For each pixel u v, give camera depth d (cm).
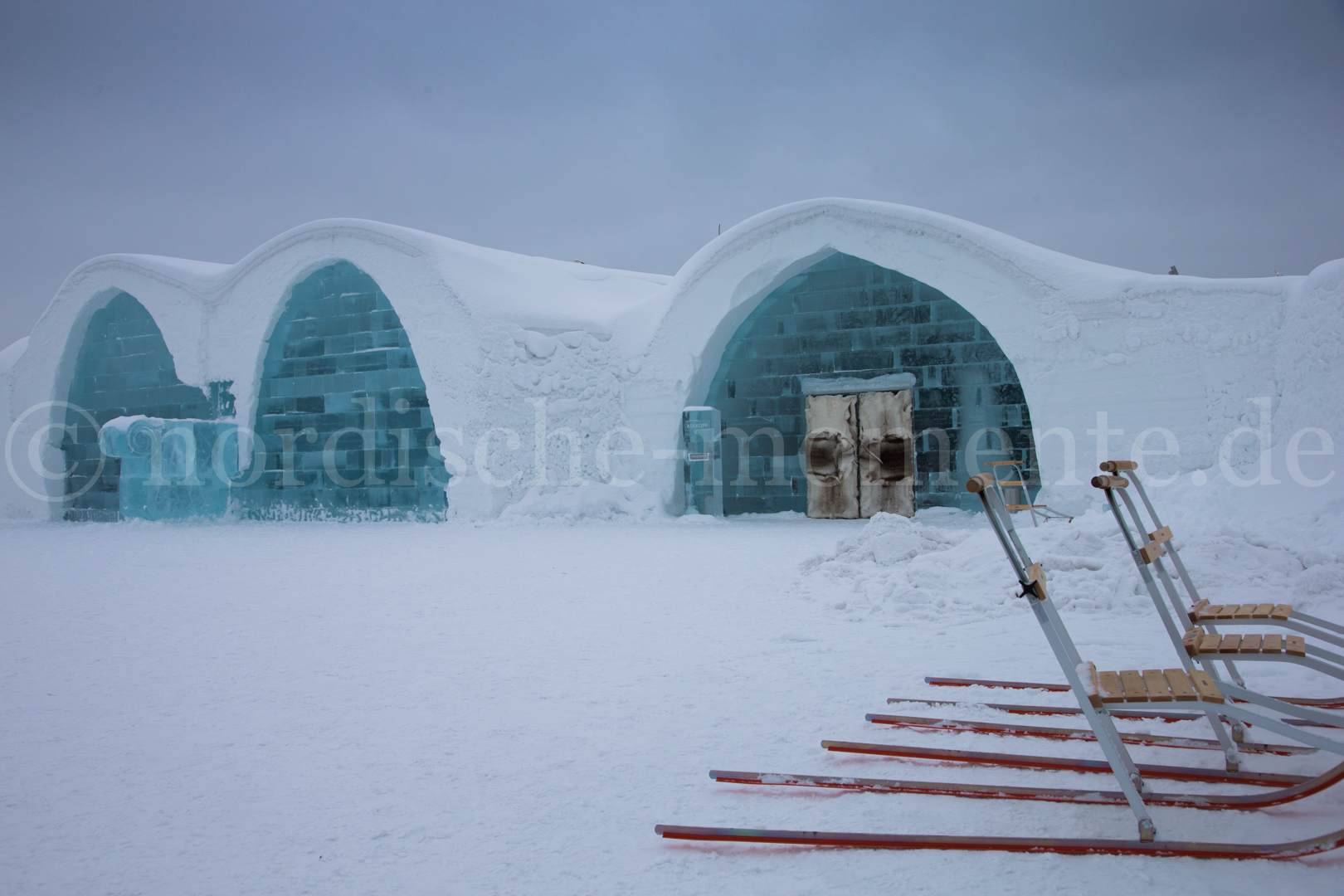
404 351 2009
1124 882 214
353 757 341
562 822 269
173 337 2192
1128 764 258
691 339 1748
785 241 1667
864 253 1602
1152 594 322
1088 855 230
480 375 1798
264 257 2062
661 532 1490
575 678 460
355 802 293
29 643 597
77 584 904
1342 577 576
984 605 599
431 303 1864
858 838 238
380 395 2028
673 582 822
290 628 634
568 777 308
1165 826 243
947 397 1775
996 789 271
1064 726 340
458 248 1944
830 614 623
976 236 1504
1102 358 1395
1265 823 243
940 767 301
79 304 2342
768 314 1942
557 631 597
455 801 291
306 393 2102
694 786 294
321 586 859
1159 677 238
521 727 373
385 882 233
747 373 1964
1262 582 596
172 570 1022
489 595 775
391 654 537
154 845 263
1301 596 569
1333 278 1170
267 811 288
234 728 387
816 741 336
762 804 275
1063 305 1429
